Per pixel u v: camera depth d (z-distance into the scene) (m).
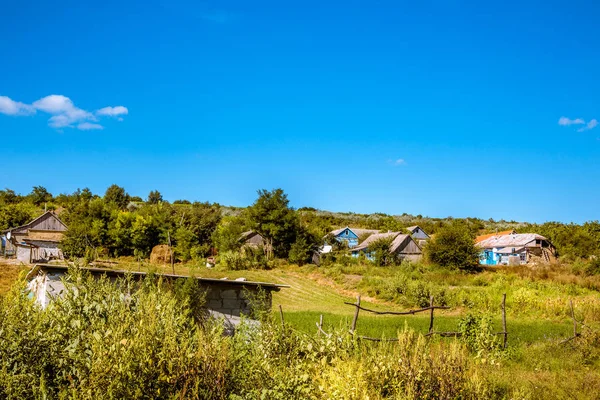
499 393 9.88
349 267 52.28
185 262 57.22
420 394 7.64
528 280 41.25
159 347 5.89
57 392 5.43
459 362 8.55
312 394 6.75
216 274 46.94
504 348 15.39
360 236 78.81
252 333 9.26
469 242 51.75
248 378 6.61
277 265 55.75
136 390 5.14
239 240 61.38
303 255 56.81
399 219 137.25
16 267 38.69
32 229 56.25
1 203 76.75
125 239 57.66
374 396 7.07
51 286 12.88
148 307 6.73
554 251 69.44
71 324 6.32
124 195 101.38
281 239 59.50
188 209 71.81
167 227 60.34
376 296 37.19
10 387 5.18
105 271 12.49
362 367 7.52
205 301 14.31
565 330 21.27
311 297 36.47
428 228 106.00
